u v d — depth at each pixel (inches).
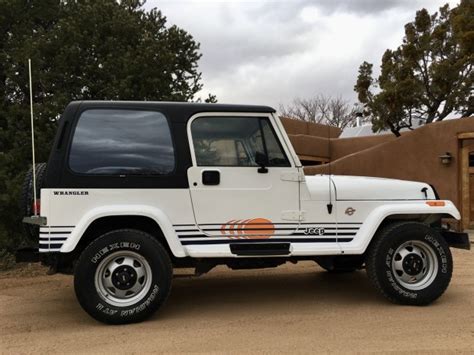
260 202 197.9
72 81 393.1
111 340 169.6
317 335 172.4
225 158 197.6
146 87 395.2
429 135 535.8
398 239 206.2
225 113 199.3
